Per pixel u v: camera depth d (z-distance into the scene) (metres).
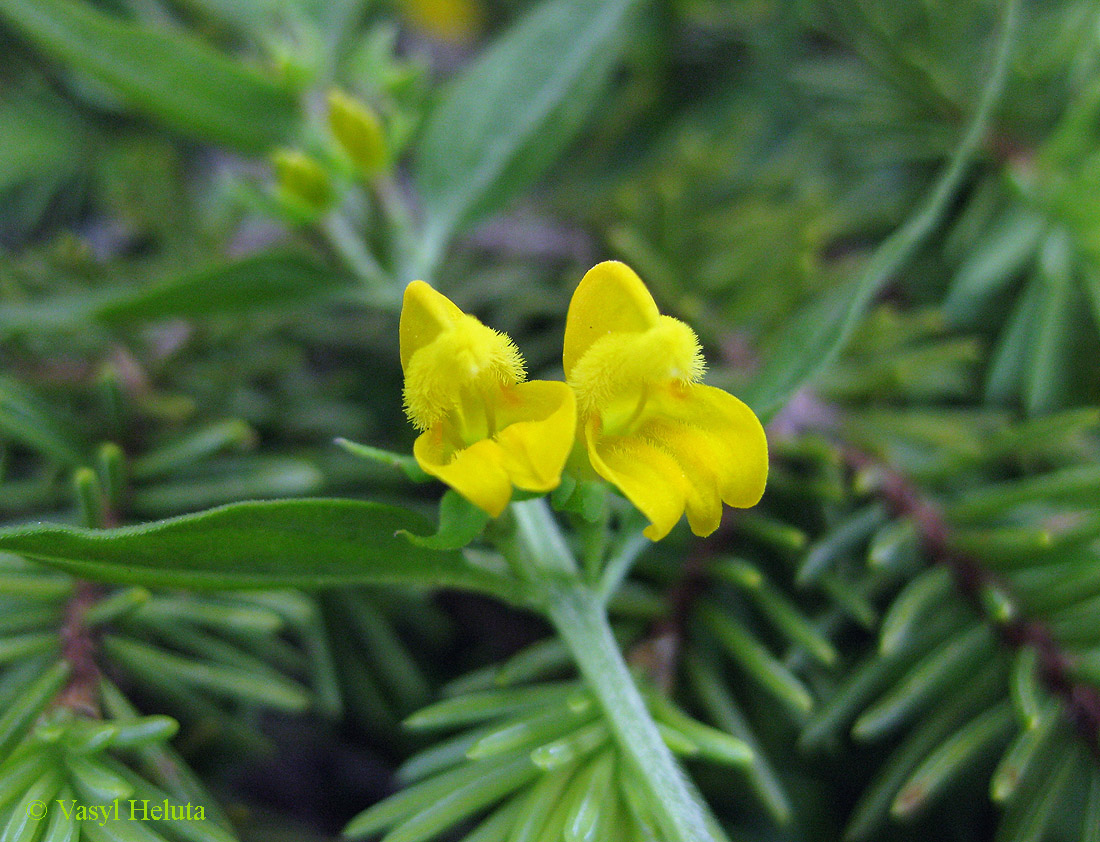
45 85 0.15
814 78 0.14
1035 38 0.12
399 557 0.07
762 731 0.09
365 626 0.10
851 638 0.09
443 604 0.11
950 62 0.13
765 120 0.15
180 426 0.10
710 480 0.07
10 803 0.07
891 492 0.09
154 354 0.11
